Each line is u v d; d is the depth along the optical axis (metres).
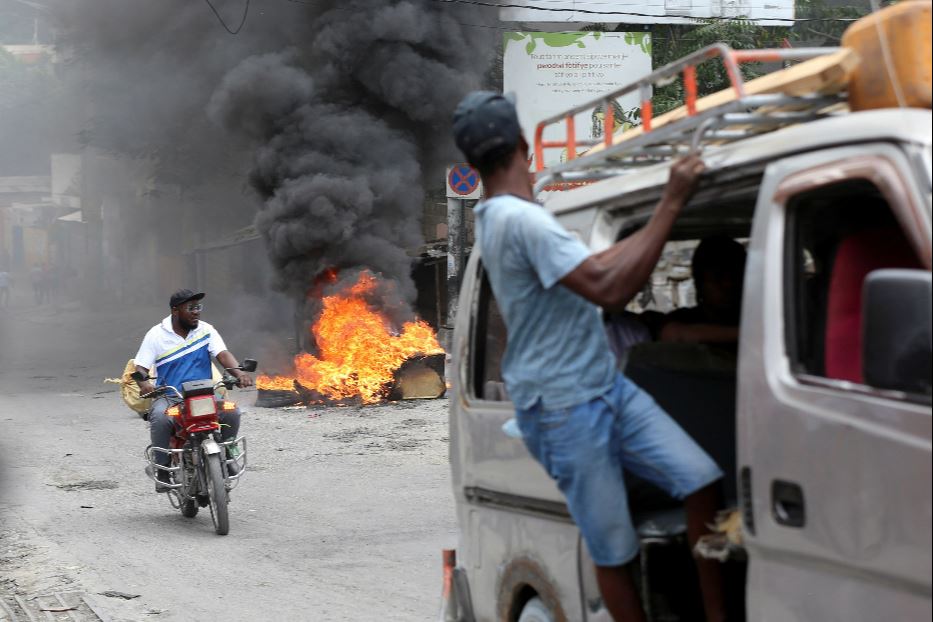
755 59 3.08
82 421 17.70
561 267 3.15
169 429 10.11
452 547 8.57
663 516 3.54
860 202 3.10
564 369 3.26
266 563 8.26
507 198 3.36
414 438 14.83
